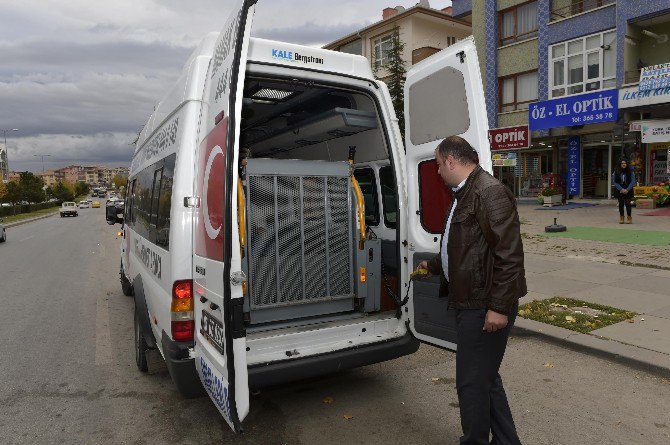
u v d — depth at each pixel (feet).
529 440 10.52
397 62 67.21
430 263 10.35
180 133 11.44
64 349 17.83
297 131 15.80
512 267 7.96
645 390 12.75
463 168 8.79
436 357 15.74
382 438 10.87
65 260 43.52
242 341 8.86
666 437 10.50
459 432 11.07
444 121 11.28
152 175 14.85
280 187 11.87
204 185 10.26
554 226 39.19
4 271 37.86
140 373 15.30
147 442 11.03
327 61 11.97
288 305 12.01
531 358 15.16
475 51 10.46
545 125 63.87
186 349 10.71
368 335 12.17
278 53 11.27
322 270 12.49
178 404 12.99
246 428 11.48
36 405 13.08
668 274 23.93
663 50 59.06
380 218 15.12
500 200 8.15
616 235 35.81
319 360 10.95
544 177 70.44
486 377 8.57
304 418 11.89
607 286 22.15
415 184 12.35
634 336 15.76
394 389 13.42
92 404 13.09
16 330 20.48
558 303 19.70
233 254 8.90
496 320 8.00
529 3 69.26
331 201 12.60
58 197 309.83
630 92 55.16
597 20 60.85
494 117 73.92
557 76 65.82
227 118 9.16
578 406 12.00
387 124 12.82
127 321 21.58
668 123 53.31
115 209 25.35
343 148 16.06
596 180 66.80
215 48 11.07
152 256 13.34
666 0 54.19
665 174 59.47
